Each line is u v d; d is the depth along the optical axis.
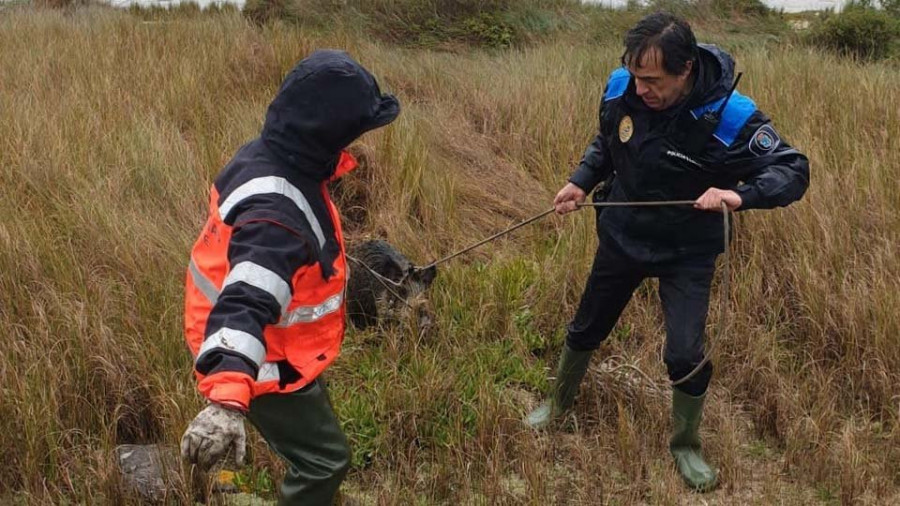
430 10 14.22
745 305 5.02
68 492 3.68
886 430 4.34
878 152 6.50
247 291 2.58
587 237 5.49
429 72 9.26
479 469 3.92
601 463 3.96
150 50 8.87
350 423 4.13
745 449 4.27
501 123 7.89
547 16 14.34
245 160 2.85
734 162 3.60
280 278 2.64
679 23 3.46
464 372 4.56
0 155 6.05
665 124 3.63
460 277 5.32
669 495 3.79
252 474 3.85
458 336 4.89
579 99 7.99
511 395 4.55
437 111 7.89
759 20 14.54
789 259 5.25
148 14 13.45
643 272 3.94
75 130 6.49
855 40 12.66
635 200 3.80
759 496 3.91
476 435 4.10
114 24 10.26
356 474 3.96
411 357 4.60
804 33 13.74
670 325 3.88
